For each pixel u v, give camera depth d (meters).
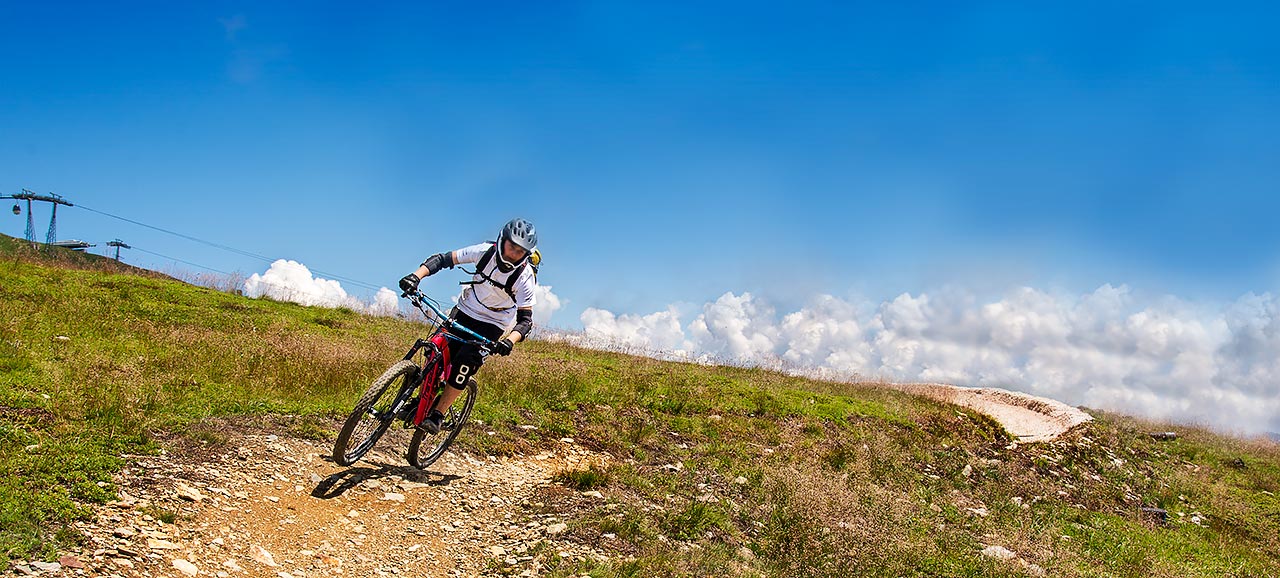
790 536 6.78
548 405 11.10
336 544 5.53
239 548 5.12
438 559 5.61
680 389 13.48
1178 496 12.12
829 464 10.30
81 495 5.21
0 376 7.71
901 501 8.37
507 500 6.97
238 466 6.39
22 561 4.24
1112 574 7.65
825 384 17.12
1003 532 8.33
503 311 6.93
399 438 7.93
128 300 13.90
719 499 7.75
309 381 9.57
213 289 17.11
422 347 6.80
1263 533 10.66
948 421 14.68
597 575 5.47
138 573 4.46
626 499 7.25
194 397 8.09
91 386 7.72
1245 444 17.67
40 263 15.84
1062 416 16.77
